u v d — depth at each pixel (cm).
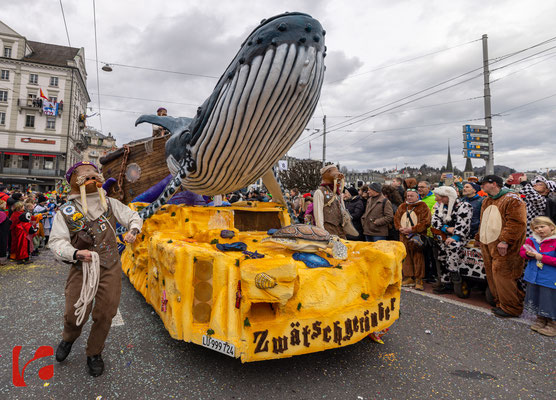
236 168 311
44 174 4669
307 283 245
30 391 222
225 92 263
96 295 240
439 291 498
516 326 358
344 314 250
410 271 525
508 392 232
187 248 241
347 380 241
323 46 263
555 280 330
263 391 224
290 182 1819
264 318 231
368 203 600
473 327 353
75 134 5241
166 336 310
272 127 275
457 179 649
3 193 837
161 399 214
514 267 381
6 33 4584
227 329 221
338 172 415
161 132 691
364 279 271
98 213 249
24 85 4619
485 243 412
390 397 221
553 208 468
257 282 211
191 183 353
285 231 285
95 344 242
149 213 355
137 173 623
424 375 252
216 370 251
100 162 721
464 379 248
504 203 393
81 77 5222
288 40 239
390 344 305
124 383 233
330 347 241
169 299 246
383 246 279
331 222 412
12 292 461
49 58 5016
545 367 269
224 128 273
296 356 276
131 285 486
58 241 229
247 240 327
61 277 559
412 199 509
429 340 317
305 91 261
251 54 245
